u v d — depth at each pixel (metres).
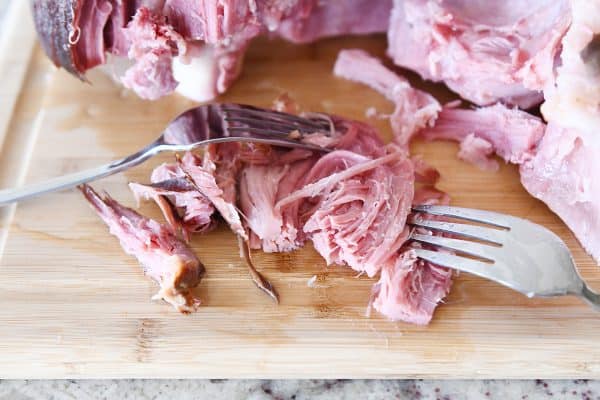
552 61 0.37
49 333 0.34
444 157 0.41
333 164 0.39
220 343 0.33
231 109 0.40
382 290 0.34
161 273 0.35
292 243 0.36
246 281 0.35
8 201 0.37
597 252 0.36
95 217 0.38
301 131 0.40
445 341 0.33
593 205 0.36
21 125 0.43
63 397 0.33
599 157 0.35
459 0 0.42
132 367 0.33
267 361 0.33
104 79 0.45
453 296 0.35
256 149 0.39
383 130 0.43
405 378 0.33
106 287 0.35
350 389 0.33
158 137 0.41
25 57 0.46
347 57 0.45
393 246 0.35
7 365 0.33
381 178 0.37
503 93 0.41
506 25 0.41
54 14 0.40
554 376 0.33
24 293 0.35
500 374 0.33
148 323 0.34
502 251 0.34
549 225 0.38
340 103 0.44
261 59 0.47
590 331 0.34
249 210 0.37
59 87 0.44
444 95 0.45
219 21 0.39
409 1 0.43
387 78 0.44
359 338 0.33
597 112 0.34
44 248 0.37
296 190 0.38
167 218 0.37
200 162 0.39
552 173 0.38
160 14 0.40
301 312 0.34
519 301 0.35
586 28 0.33
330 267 0.36
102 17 0.40
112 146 0.42
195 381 0.34
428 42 0.42
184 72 0.43
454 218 0.37
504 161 0.41
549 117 0.37
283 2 0.42
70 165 0.41
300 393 0.33
